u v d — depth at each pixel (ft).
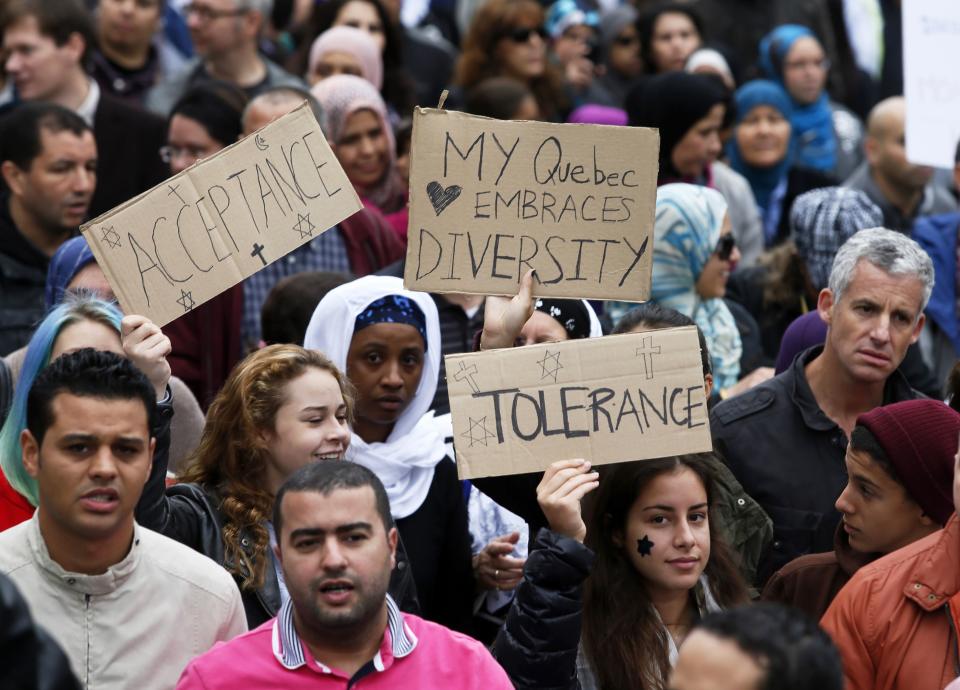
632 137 17.98
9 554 16.34
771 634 12.58
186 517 18.52
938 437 18.02
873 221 27.68
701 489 18.58
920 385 25.81
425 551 21.24
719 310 26.76
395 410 21.54
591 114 39.50
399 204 33.58
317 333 21.76
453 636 16.29
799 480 21.49
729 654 12.53
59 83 32.86
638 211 18.07
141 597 16.55
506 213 17.95
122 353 19.12
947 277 30.30
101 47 37.50
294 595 15.44
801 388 21.94
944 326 30.17
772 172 38.70
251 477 18.95
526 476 19.25
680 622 18.95
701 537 18.53
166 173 33.58
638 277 18.12
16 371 21.66
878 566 17.25
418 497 21.35
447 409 25.20
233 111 31.42
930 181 37.60
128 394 16.03
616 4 50.08
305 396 18.88
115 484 15.96
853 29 48.55
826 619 17.40
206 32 36.42
